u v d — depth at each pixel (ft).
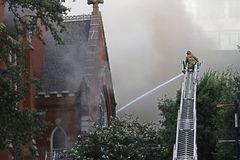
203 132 153.07
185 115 132.87
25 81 89.66
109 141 142.31
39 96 160.15
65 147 157.89
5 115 83.66
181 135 123.44
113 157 140.26
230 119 130.52
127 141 143.84
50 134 158.61
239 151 107.86
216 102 154.40
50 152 156.87
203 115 155.94
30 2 87.66
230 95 134.31
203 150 153.48
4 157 119.44
